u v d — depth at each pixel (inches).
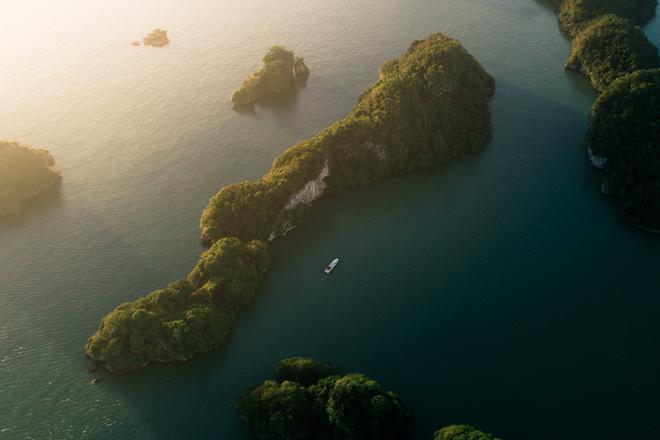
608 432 7081.7
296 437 6934.1
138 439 7244.1
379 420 6692.9
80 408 7598.4
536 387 7588.6
